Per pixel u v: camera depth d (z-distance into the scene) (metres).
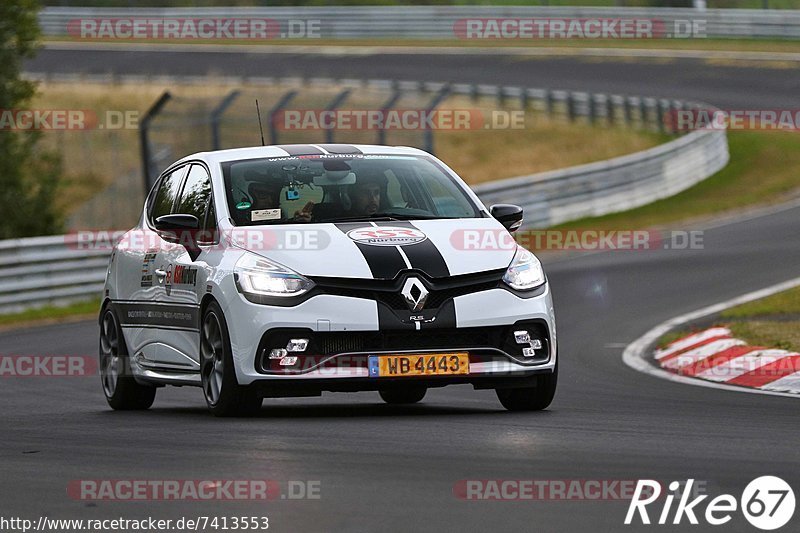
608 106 137.12
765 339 40.66
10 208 88.94
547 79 159.00
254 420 27.73
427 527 16.44
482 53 179.00
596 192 97.19
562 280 66.06
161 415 30.58
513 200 89.31
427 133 93.12
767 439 23.34
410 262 27.70
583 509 17.34
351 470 20.55
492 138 133.25
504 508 17.45
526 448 22.50
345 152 31.88
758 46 170.88
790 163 118.38
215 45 196.38
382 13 192.12
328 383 27.00
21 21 91.50
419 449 22.59
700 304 54.44
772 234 79.25
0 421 30.11
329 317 27.05
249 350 27.33
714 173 116.31
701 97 144.38
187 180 32.34
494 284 28.00
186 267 30.11
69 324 60.47
